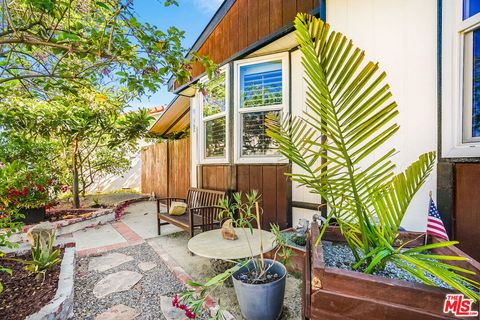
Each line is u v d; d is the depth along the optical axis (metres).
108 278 2.55
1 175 2.75
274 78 3.66
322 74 0.97
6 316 1.70
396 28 2.04
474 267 1.00
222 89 4.28
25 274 2.36
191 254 3.17
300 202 3.28
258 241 2.46
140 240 3.84
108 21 2.02
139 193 9.12
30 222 4.44
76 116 5.07
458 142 1.67
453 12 1.69
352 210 1.26
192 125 5.59
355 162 1.10
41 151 5.10
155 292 2.27
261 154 3.72
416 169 1.20
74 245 3.23
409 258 0.93
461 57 1.66
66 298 1.88
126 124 6.05
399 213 1.18
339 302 0.88
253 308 1.70
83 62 2.84
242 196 3.85
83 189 7.47
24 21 2.17
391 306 0.81
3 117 3.49
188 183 6.00
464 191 1.62
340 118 1.05
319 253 1.09
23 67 2.64
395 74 2.04
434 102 1.84
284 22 3.16
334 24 2.45
